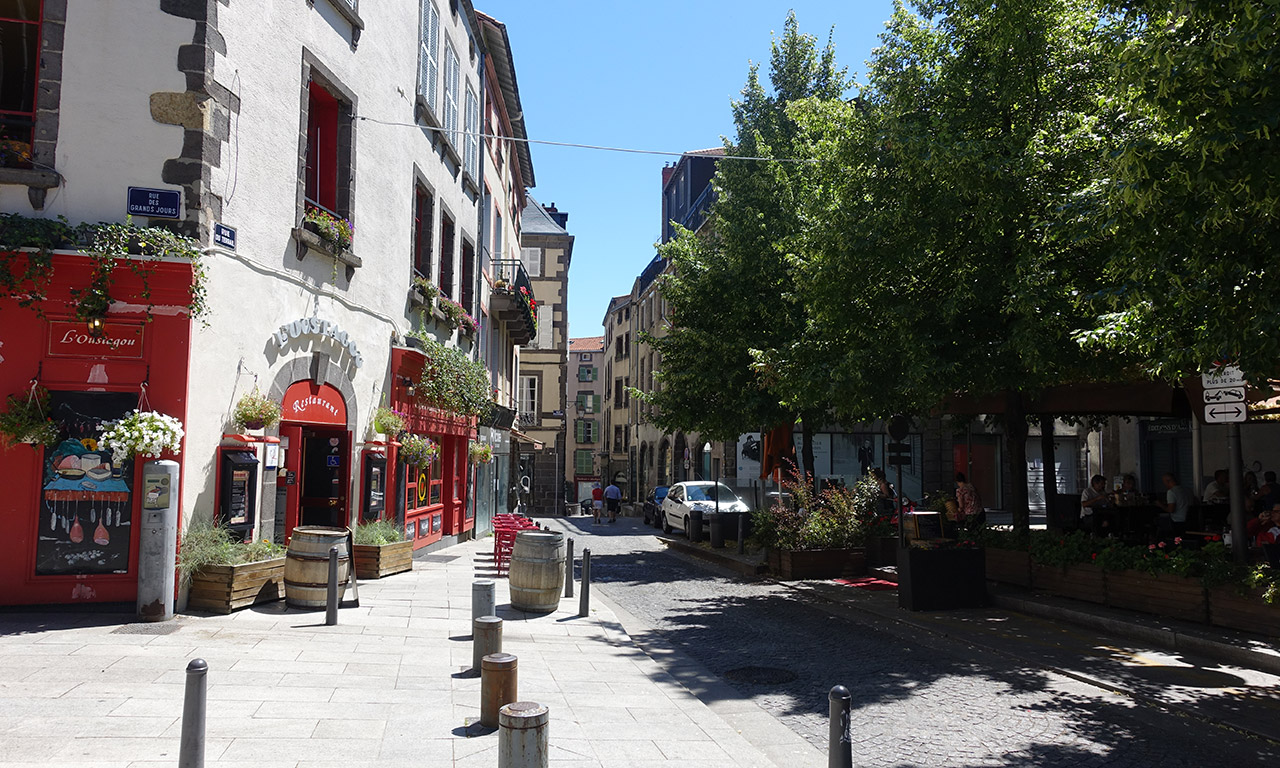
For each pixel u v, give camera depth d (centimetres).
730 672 793
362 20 1281
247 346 980
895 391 1209
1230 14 579
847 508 1586
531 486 4641
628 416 5453
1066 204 864
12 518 830
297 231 1084
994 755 555
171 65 888
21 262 822
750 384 1908
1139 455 2388
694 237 2136
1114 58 774
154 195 873
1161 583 972
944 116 1165
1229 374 938
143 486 822
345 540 977
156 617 812
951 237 1149
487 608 840
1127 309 841
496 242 2586
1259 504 1349
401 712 570
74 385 845
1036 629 986
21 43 891
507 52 2362
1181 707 658
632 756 521
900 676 779
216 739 494
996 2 1091
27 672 616
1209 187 580
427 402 1656
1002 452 3139
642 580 1516
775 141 1955
